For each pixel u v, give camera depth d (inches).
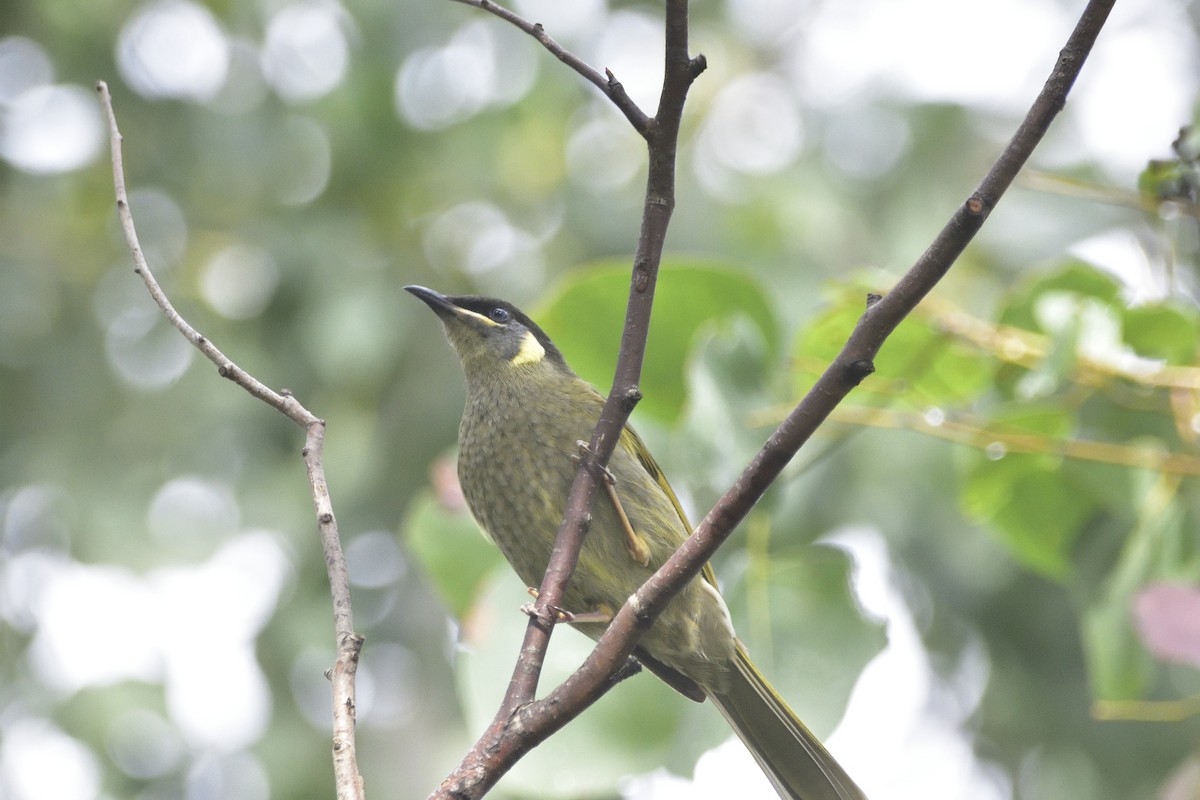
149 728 525.3
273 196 545.3
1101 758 456.1
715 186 539.8
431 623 542.9
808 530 357.7
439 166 534.0
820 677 283.9
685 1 186.1
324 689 538.3
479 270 530.0
